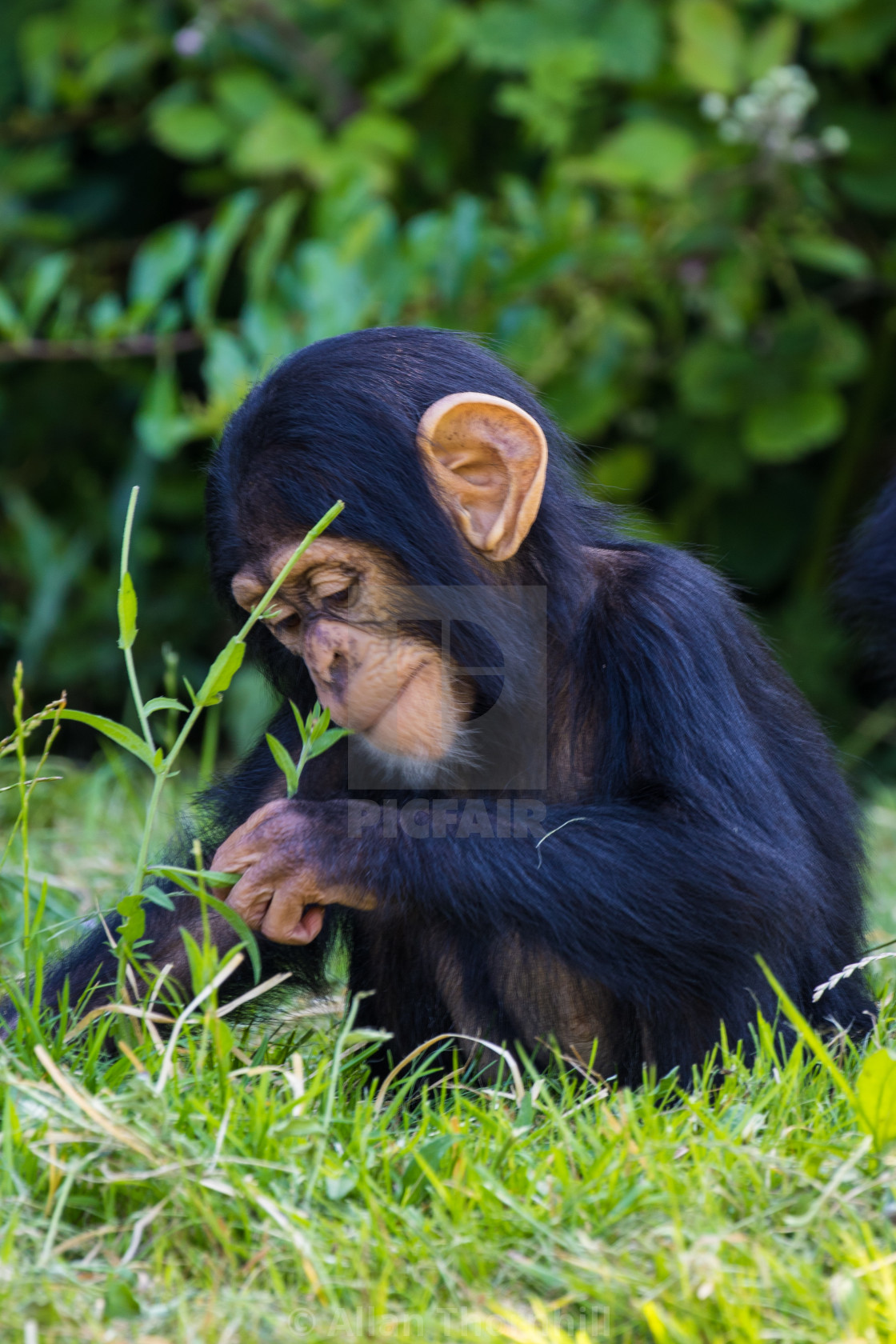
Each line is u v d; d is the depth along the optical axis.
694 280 11.72
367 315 10.49
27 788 4.98
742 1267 3.34
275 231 10.26
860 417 13.20
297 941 4.49
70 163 13.69
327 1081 4.15
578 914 4.37
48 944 5.55
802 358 11.84
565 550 4.87
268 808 4.54
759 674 5.21
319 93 12.39
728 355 11.87
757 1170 3.64
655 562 5.00
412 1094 4.90
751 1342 3.07
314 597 4.63
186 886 4.22
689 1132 3.86
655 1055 4.79
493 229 11.22
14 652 13.38
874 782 11.40
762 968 4.50
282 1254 3.37
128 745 4.31
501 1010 4.89
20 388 13.76
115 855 7.43
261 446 4.62
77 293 10.99
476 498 4.63
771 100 11.18
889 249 12.84
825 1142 3.75
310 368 4.68
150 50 12.57
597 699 4.83
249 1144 3.71
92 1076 4.02
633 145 11.51
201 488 13.09
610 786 4.74
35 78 12.77
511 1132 3.76
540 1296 3.32
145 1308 3.21
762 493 13.66
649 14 11.89
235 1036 4.90
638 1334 3.18
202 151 12.03
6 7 13.53
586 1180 3.62
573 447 5.51
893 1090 3.73
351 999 5.21
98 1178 3.52
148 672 12.94
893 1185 3.60
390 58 12.65
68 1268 3.33
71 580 12.66
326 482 4.54
